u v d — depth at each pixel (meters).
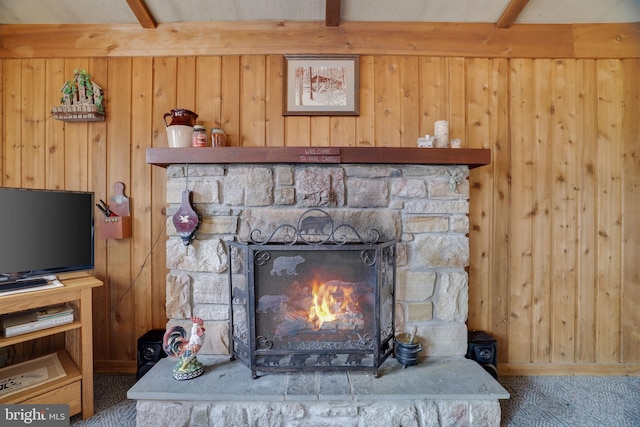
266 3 1.71
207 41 1.85
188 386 1.41
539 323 1.89
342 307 1.54
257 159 1.58
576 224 1.89
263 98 1.87
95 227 1.89
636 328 1.89
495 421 1.38
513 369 1.88
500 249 1.88
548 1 1.69
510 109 1.88
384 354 1.55
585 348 1.89
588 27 1.87
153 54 1.86
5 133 1.88
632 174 1.88
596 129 1.89
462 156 1.60
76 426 1.48
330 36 1.85
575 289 1.89
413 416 1.37
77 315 1.62
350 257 1.53
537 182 1.88
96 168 1.88
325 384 1.43
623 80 1.88
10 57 1.86
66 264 1.60
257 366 1.47
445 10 1.77
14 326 1.39
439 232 1.69
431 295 1.69
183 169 1.66
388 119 1.87
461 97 1.87
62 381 1.49
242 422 1.37
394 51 1.85
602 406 1.62
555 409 1.60
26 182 1.88
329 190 1.67
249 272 1.46
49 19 1.83
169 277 1.66
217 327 1.67
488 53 1.86
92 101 1.85
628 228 1.89
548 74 1.88
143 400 1.38
